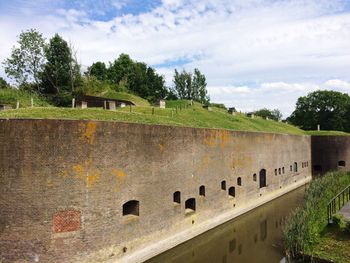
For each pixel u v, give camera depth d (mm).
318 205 18734
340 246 14297
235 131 24984
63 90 47281
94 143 14086
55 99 45031
